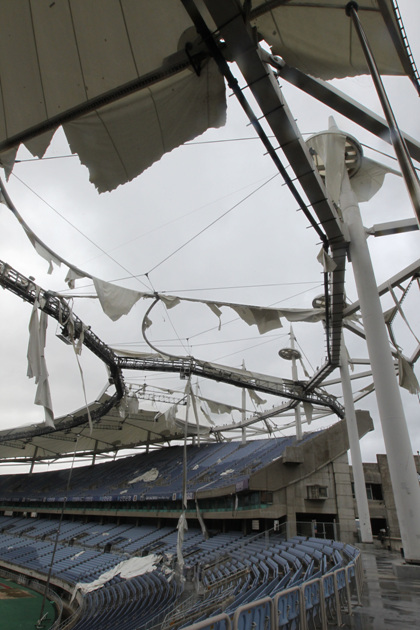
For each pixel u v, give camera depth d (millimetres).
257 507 28844
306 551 15727
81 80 5680
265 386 31625
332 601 8008
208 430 54156
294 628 6219
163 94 6172
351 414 27484
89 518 51781
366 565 16422
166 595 19453
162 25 5488
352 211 17062
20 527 57844
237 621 4340
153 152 6582
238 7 5922
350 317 26172
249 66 7594
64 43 5438
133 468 58594
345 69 6613
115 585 25797
